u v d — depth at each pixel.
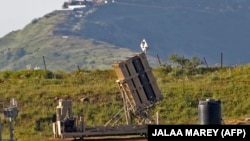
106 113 106.12
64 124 84.38
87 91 114.00
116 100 110.31
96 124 103.12
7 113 76.06
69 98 111.75
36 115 104.81
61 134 84.06
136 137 85.19
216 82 119.88
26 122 102.94
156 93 89.06
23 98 112.06
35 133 98.81
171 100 109.12
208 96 111.56
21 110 107.44
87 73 132.38
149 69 88.94
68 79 127.94
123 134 85.12
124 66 88.00
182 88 113.94
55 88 118.44
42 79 127.50
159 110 105.62
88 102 109.94
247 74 123.69
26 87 120.38
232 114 105.25
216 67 137.88
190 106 108.06
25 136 97.00
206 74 132.50
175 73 132.75
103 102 109.88
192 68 136.88
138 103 88.38
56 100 111.06
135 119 92.56
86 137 85.31
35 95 112.88
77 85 122.50
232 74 124.31
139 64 88.69
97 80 126.75
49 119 103.62
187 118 104.25
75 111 106.94
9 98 112.69
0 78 130.00
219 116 62.53
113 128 84.88
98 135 84.44
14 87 120.50
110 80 126.38
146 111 89.50
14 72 133.25
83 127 84.44
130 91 88.25
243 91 113.00
